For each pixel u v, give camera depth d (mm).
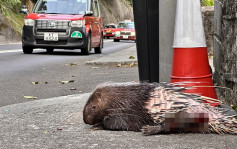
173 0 4324
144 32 4469
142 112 3303
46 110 4531
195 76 3748
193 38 3793
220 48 5168
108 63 11109
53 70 10016
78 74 9125
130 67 10594
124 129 3385
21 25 32531
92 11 16406
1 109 4953
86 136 3301
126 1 67125
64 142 3154
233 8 4379
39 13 15570
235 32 4293
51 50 17016
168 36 4391
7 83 7680
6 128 3693
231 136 3164
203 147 2895
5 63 11570
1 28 28734
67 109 4559
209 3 32406
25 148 3025
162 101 3238
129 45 27234
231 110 3684
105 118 3422
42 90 6938
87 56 15102
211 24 12008
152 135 3242
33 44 14969
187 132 3264
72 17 15008
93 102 3438
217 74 5492
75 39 14867
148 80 4398
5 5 32062
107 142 3096
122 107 3355
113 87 3439
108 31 45062
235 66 4238
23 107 4984
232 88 4410
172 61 4234
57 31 14820
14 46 21812
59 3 15883
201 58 3777
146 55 4492
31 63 11719
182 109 3176
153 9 4438
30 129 3641
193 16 3826
